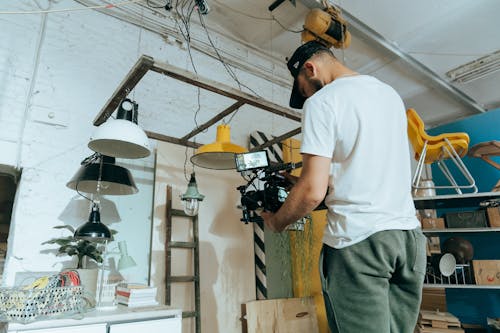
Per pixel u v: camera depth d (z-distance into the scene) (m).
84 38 2.11
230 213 2.40
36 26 1.95
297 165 1.57
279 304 2.35
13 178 1.77
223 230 2.33
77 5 2.13
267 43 3.09
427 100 4.00
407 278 0.86
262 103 1.65
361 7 2.62
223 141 1.58
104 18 2.23
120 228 1.92
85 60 2.07
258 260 2.44
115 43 2.23
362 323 0.78
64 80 1.97
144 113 2.23
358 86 0.93
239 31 2.93
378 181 0.85
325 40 2.30
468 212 2.61
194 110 2.49
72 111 1.95
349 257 0.82
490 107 4.09
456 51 3.15
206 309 2.09
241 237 2.41
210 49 2.78
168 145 2.20
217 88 1.49
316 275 2.62
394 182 0.88
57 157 1.85
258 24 2.85
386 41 3.00
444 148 2.39
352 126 0.87
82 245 1.53
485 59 3.23
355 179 0.85
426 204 2.78
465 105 3.99
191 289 2.07
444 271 2.50
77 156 1.91
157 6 2.48
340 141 0.88
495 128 3.69
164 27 2.49
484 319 3.12
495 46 3.07
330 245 0.87
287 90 3.38
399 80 3.64
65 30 2.04
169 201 2.08
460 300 3.29
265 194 1.20
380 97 0.94
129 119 1.46
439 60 3.30
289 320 2.35
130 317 1.27
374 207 0.83
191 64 2.60
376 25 2.82
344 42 2.36
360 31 2.80
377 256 0.79
